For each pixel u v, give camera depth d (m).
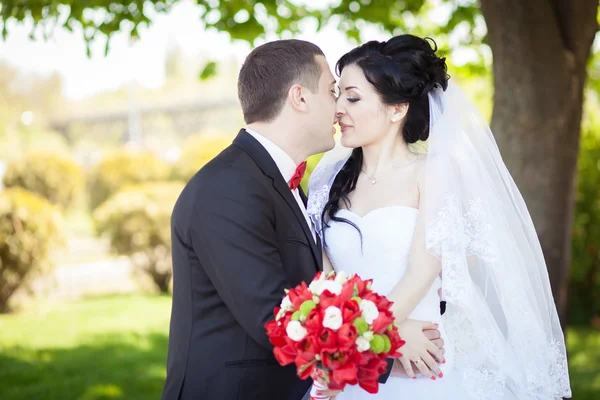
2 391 4.87
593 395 4.88
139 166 13.32
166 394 2.05
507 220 2.27
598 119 7.55
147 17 4.40
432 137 2.19
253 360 1.97
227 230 1.90
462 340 2.31
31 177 14.30
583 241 7.18
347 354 1.64
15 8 4.19
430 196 2.13
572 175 3.58
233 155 2.04
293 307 1.73
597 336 6.86
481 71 5.86
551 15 3.33
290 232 2.04
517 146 3.49
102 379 5.20
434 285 2.29
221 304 1.98
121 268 11.51
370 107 2.28
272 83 2.07
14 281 7.87
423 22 5.86
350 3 4.85
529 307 2.21
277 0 4.84
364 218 2.27
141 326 7.19
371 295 1.75
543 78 3.40
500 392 2.18
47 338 6.62
